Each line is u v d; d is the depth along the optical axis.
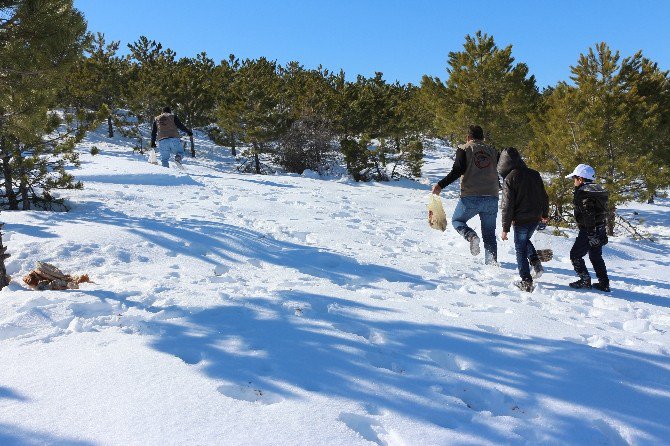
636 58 16.22
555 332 3.70
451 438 2.13
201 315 3.59
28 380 2.47
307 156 24.56
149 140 27.98
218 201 10.46
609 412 2.50
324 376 2.65
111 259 5.46
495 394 2.63
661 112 16.48
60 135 9.81
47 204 9.25
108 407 2.21
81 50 6.12
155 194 10.71
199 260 5.71
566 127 15.10
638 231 16.20
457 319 3.84
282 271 5.45
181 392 2.37
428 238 9.04
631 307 4.94
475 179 6.55
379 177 22.12
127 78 28.66
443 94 20.66
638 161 14.01
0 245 4.32
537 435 2.26
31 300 3.72
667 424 2.43
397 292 4.78
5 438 1.93
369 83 30.78
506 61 19.22
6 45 5.63
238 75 30.92
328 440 2.04
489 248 6.74
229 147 28.81
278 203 10.64
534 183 5.56
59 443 1.92
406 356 3.05
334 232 8.23
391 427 2.19
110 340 3.07
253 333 3.25
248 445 1.97
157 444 1.95
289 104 26.55
